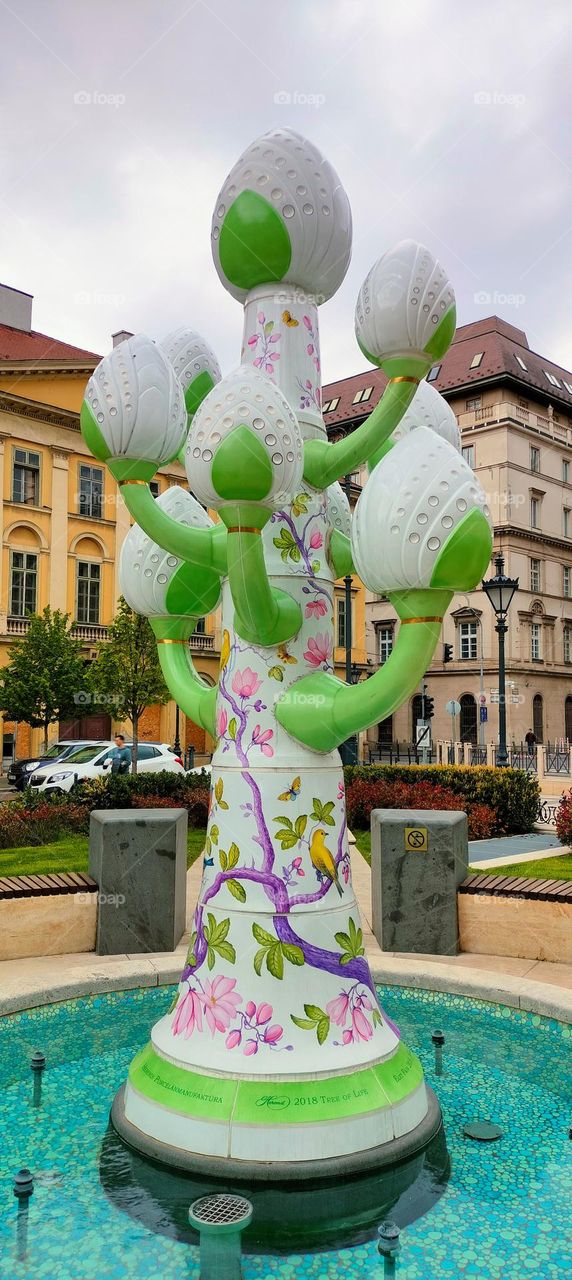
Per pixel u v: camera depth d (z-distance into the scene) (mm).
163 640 4465
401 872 6203
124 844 6023
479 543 3135
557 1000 4656
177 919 6168
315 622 3705
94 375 3629
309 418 3863
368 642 46625
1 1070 4137
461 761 26188
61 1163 3258
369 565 3229
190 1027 3445
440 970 5168
